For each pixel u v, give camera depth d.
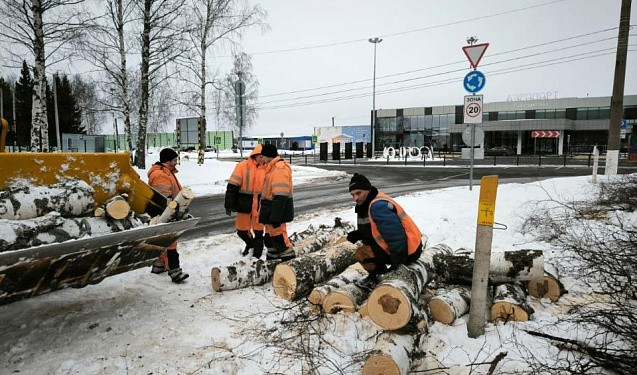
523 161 33.72
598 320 3.27
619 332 3.02
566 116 54.97
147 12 16.84
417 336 3.16
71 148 33.03
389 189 14.64
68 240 3.04
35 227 2.96
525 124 54.28
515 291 3.88
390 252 3.64
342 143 67.12
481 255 3.33
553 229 6.34
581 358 2.95
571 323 3.45
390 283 3.10
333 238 6.11
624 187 7.71
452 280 4.23
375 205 3.65
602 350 3.03
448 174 22.02
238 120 15.76
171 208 3.88
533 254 3.98
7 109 46.69
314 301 3.97
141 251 3.76
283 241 5.41
